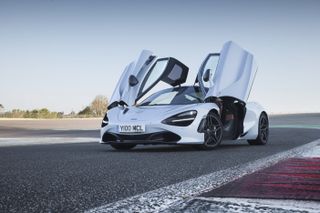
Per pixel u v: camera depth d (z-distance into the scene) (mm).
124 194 2180
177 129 5203
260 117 6582
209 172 3088
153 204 1902
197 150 5410
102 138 5672
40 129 14727
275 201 1944
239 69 6137
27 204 1904
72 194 2172
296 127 14094
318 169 3209
